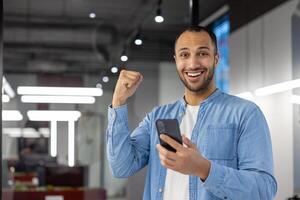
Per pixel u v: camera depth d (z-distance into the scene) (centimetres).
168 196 154
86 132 770
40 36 648
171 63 739
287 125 332
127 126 160
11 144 716
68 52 730
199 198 148
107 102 769
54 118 742
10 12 602
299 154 314
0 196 294
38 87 750
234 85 445
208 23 439
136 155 164
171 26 567
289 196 327
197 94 160
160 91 745
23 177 629
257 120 149
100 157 768
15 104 748
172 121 130
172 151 125
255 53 396
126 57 690
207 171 129
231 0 429
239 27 434
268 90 367
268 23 371
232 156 149
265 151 145
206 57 154
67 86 779
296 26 322
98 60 740
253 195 134
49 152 709
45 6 578
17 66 772
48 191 559
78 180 615
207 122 155
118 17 611
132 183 641
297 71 320
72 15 618
